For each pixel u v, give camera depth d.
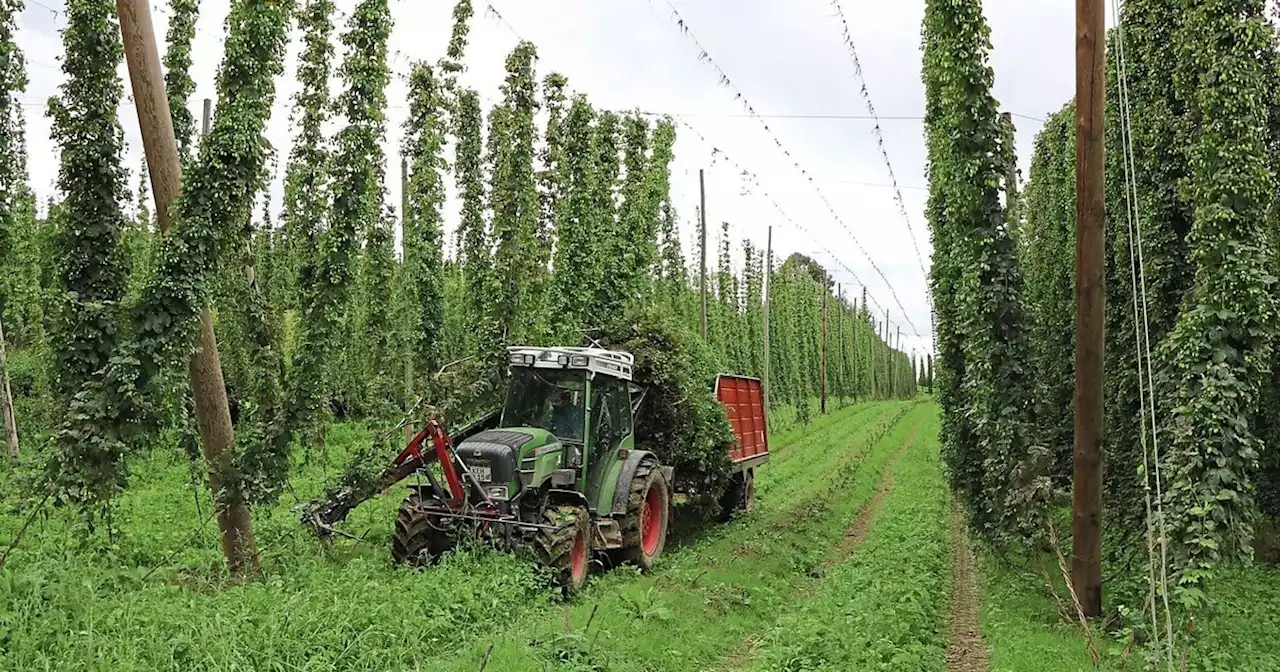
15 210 17.48
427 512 10.48
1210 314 8.56
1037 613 9.89
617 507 11.70
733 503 17.30
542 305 20.00
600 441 11.98
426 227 21.41
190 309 9.57
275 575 9.30
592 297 19.44
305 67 18.05
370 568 9.54
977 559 13.70
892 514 17.83
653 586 10.36
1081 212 9.67
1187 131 9.88
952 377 14.01
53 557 8.27
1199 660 7.55
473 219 20.69
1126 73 11.77
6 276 20.30
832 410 63.69
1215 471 8.19
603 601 9.46
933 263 14.72
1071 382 15.62
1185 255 10.52
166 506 14.11
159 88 10.20
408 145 20.95
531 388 11.95
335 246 11.35
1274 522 12.38
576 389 11.78
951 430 13.98
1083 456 9.75
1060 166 16.81
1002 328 10.69
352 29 11.72
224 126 9.80
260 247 25.06
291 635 6.76
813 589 11.98
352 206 11.51
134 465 17.11
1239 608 9.47
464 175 20.83
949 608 11.34
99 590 7.38
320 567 9.45
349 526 12.86
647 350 14.56
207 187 9.75
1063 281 16.16
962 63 10.68
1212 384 8.33
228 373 21.91
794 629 8.30
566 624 8.09
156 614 6.74
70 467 8.96
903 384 126.94
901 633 8.74
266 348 17.52
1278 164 10.89
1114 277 12.38
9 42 12.63
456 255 29.03
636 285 21.16
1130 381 11.20
